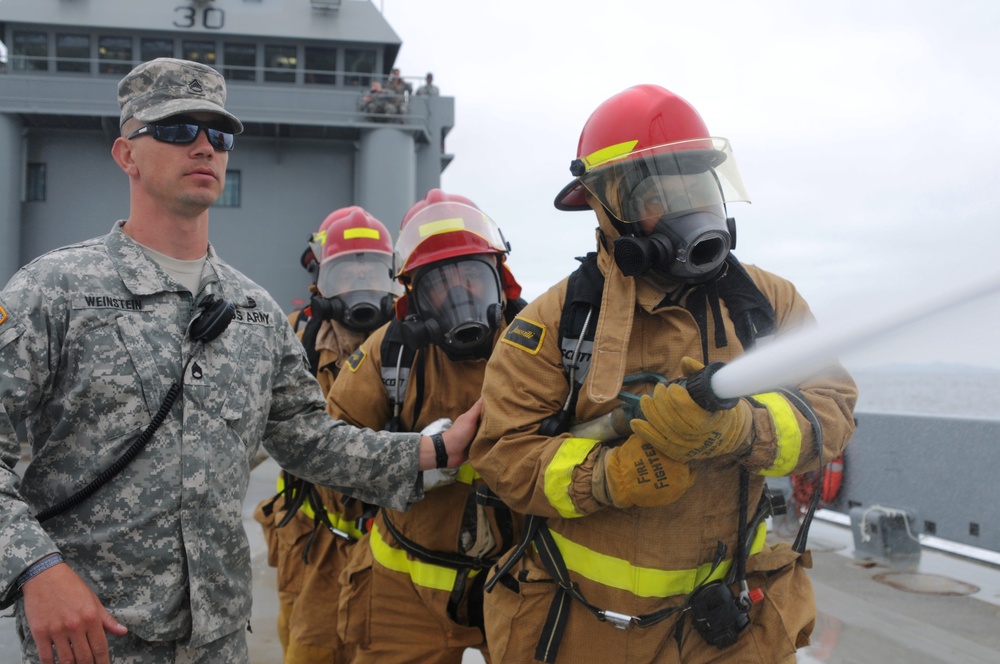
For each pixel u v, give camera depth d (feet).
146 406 5.78
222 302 6.11
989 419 14.42
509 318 9.20
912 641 11.27
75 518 5.65
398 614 9.14
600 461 5.99
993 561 13.71
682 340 6.25
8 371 5.37
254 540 20.81
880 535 14.70
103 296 5.80
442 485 8.36
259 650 14.06
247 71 52.26
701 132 6.44
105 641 5.03
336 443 7.10
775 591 6.63
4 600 5.02
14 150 47.65
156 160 6.06
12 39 50.44
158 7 51.01
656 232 6.11
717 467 6.24
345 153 51.70
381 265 12.98
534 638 6.80
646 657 6.39
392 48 53.57
